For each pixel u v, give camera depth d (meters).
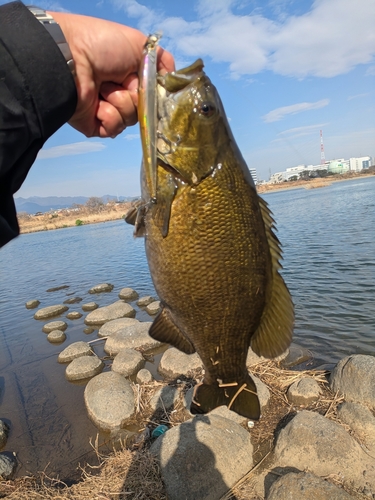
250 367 1.06
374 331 1.34
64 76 0.23
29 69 0.22
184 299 0.35
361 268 2.16
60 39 0.24
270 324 0.39
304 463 0.69
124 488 0.67
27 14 0.23
